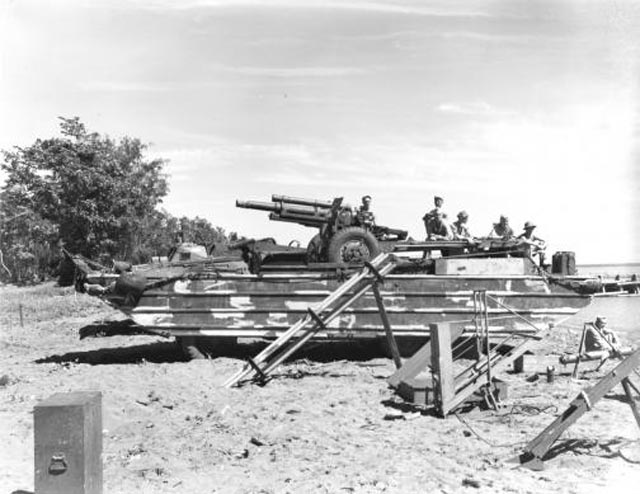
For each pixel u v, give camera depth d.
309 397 12.20
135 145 54.34
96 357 17.83
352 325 15.99
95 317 32.06
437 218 18.16
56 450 6.23
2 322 30.06
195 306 16.02
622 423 10.00
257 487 7.50
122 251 53.62
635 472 7.88
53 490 6.20
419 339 16.55
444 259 16.42
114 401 11.78
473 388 11.02
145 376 14.27
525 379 13.83
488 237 18.09
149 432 9.95
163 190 55.09
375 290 14.21
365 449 8.91
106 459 8.66
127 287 15.75
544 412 10.90
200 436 9.62
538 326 16.30
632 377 13.79
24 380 14.16
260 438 9.48
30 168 51.88
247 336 16.03
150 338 22.03
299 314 16.00
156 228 55.06
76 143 52.22
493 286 16.30
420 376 13.77
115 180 51.84
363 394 12.44
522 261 16.48
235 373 14.02
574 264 16.88
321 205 17.30
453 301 16.14
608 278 16.47
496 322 16.23
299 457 8.59
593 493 7.20
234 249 17.44
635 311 34.97
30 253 53.66
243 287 16.06
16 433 9.98
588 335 14.88
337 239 16.55
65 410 6.25
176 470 8.16
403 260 16.45
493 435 9.62
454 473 7.90
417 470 8.00
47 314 34.16
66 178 50.69
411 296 16.09
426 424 10.28
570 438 9.26
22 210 51.88
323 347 18.44
